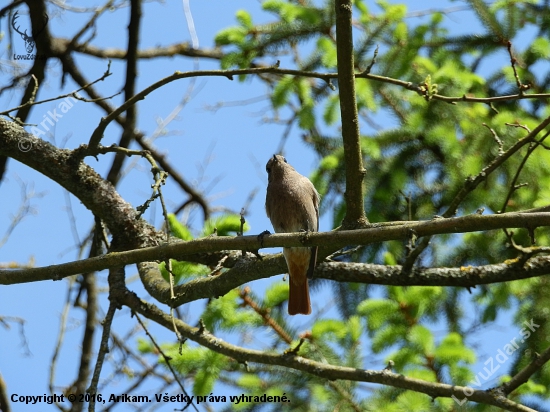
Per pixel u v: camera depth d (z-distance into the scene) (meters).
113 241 10.38
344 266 9.91
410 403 9.66
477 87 12.05
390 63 11.95
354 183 8.11
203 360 9.98
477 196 11.19
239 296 10.30
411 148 12.07
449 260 12.10
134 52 12.70
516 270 9.43
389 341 9.94
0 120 9.77
